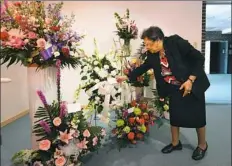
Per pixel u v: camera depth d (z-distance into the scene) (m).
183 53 2.08
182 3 4.02
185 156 2.32
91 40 4.11
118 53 3.19
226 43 9.52
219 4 4.45
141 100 3.00
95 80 2.51
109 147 2.53
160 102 3.29
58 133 1.81
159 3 4.04
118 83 2.48
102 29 4.11
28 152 1.91
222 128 3.15
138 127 2.61
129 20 3.17
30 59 1.68
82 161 2.22
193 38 4.08
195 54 2.05
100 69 2.52
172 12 4.04
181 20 4.05
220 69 9.61
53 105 1.86
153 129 3.09
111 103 2.56
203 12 4.13
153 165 2.15
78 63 2.00
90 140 2.07
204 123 2.24
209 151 2.42
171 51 2.06
